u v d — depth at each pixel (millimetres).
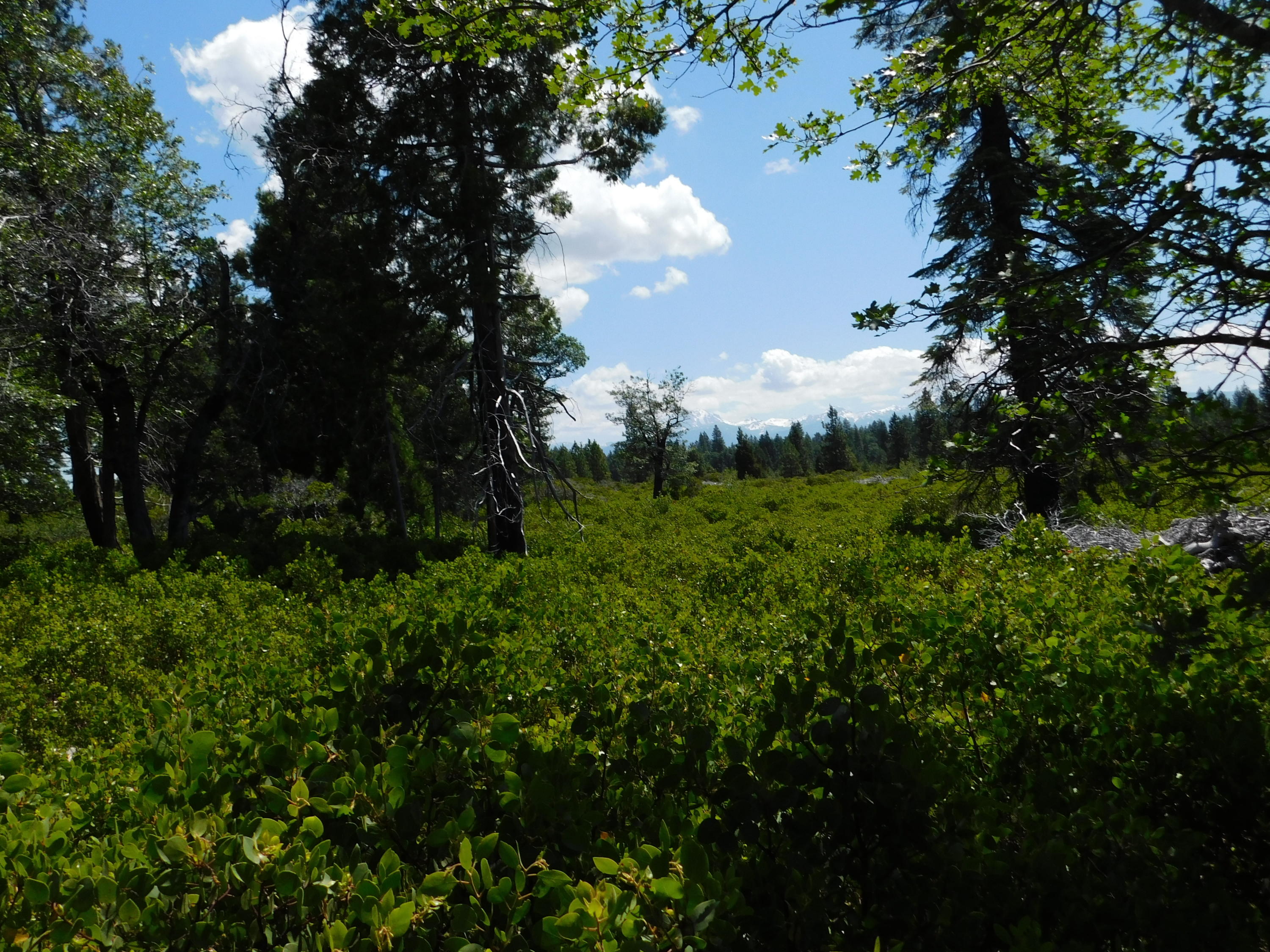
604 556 15477
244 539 17750
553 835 2363
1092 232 4941
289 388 20094
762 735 2549
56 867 2160
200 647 8023
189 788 2432
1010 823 2633
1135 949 2160
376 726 2803
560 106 5824
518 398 17125
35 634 8672
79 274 16594
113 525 20438
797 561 11539
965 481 11844
